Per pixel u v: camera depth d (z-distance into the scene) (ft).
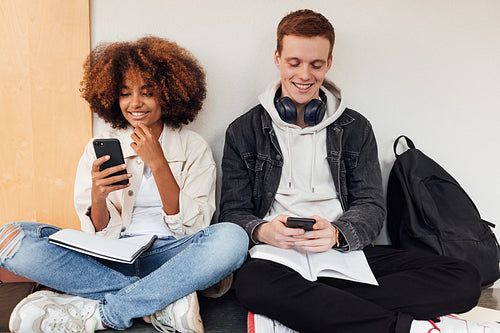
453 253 5.41
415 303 4.04
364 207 5.13
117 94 5.27
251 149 5.45
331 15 6.09
